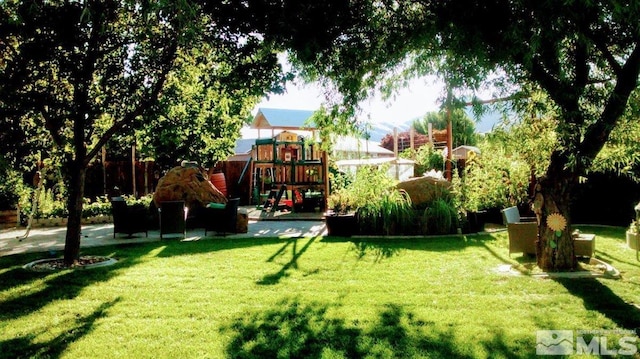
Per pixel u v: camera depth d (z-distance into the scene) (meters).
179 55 6.99
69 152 7.29
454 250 7.85
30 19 5.52
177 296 5.24
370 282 5.74
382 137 33.78
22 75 5.97
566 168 5.76
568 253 6.02
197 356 3.59
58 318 4.52
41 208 12.87
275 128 19.97
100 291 5.51
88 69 6.64
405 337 3.87
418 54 6.49
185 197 12.00
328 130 7.87
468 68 5.17
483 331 3.96
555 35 4.12
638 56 5.01
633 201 10.11
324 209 15.41
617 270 5.93
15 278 6.25
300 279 5.96
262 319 4.40
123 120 7.18
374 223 9.88
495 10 4.36
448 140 13.52
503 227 10.91
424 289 5.36
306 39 5.01
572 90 5.23
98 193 15.93
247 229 11.16
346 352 3.59
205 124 14.51
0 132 6.31
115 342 3.88
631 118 5.69
